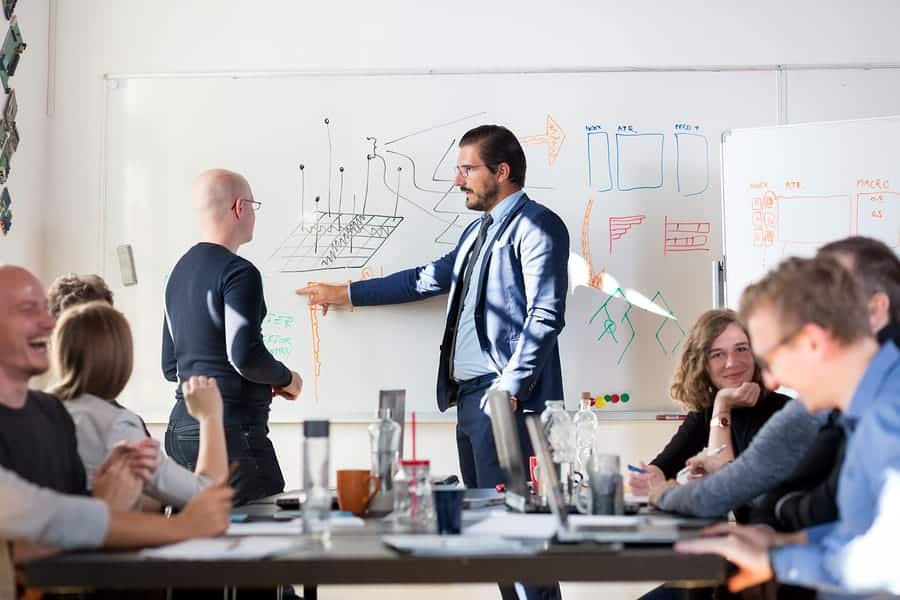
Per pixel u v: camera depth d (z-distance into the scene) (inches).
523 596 125.4
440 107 159.0
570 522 74.5
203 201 137.0
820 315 62.2
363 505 88.0
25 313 75.5
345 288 156.3
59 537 64.1
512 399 129.9
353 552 63.6
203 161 160.2
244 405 131.0
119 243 159.9
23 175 153.8
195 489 86.4
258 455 131.2
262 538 69.9
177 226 159.6
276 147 159.8
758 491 79.7
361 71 159.6
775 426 79.6
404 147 159.0
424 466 81.8
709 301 156.2
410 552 63.0
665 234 156.9
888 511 58.9
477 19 159.3
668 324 156.2
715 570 60.8
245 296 129.5
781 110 157.6
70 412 86.5
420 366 157.1
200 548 64.5
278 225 159.3
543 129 158.1
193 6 161.3
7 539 66.1
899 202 145.0
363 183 159.2
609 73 158.1
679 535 68.1
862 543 59.6
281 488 134.1
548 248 134.7
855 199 146.1
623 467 155.7
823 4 158.1
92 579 59.7
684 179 157.3
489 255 138.1
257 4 160.9
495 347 136.5
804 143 147.8
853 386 62.8
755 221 148.8
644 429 155.9
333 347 157.9
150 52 161.3
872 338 63.3
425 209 158.6
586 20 158.7
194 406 96.3
